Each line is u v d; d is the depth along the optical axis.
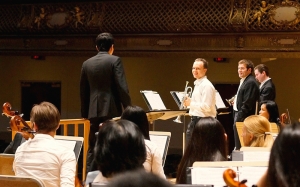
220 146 4.29
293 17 10.77
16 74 15.71
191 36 11.70
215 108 8.29
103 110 6.54
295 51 10.85
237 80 13.38
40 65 15.45
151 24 11.99
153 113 7.63
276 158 2.11
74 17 12.70
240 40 11.25
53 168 4.16
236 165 3.70
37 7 13.06
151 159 4.33
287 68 12.88
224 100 13.48
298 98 12.80
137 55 12.22
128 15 12.23
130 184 1.43
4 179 3.48
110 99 6.57
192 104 8.08
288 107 12.89
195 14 11.62
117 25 12.30
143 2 12.06
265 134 5.16
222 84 13.53
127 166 3.22
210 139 4.25
